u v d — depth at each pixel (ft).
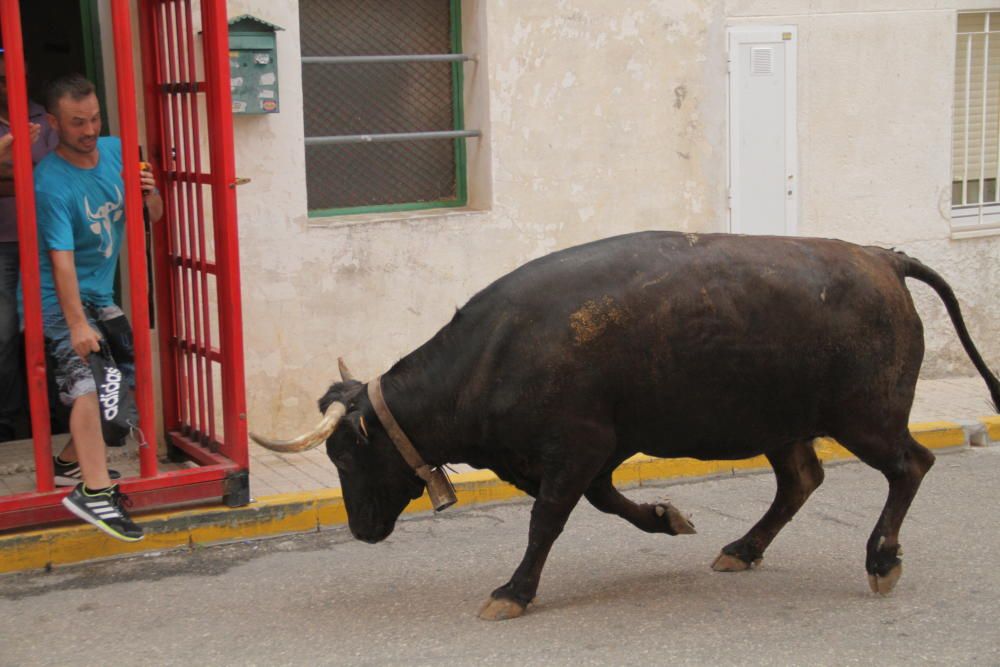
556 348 16.57
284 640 16.88
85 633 17.29
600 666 15.78
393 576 19.56
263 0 25.12
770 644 16.46
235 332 21.27
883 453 17.89
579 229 29.32
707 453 17.79
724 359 16.89
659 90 29.78
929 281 18.98
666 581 19.07
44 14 26.58
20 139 18.92
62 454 22.39
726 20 30.42
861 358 17.37
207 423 24.14
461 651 16.34
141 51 23.85
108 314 20.61
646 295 16.71
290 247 25.95
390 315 27.20
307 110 27.35
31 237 19.24
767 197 31.50
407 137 27.45
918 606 17.83
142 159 24.44
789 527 21.90
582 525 22.17
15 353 22.12
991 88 34.94
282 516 21.65
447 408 17.21
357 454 17.53
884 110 32.55
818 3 31.37
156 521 20.67
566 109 28.81
